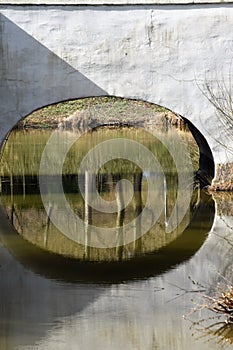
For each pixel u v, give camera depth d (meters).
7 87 19.67
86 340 9.21
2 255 13.66
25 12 19.55
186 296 10.95
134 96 19.84
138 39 19.69
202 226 16.12
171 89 19.84
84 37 19.64
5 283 11.73
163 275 12.15
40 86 19.72
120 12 19.64
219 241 14.57
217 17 19.67
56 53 19.66
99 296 11.01
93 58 19.67
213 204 18.86
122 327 9.64
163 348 8.95
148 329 9.58
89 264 13.00
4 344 9.08
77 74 19.72
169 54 19.75
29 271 12.48
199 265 12.73
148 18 19.66
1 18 19.53
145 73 19.78
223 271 12.28
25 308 10.44
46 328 9.63
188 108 19.91
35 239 15.09
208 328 9.57
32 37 19.58
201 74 19.81
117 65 19.75
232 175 20.08
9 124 19.78
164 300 10.78
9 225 16.47
